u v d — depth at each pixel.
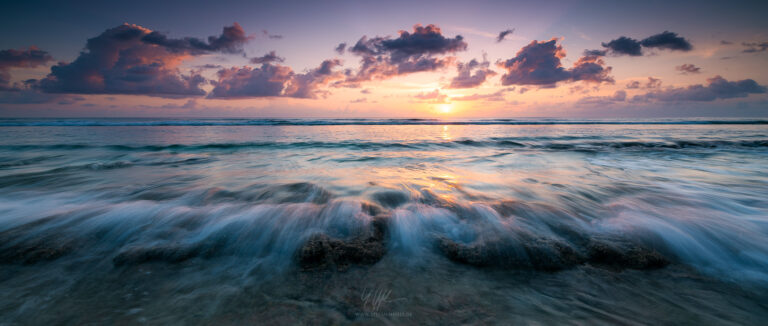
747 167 8.19
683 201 4.76
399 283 2.47
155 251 2.92
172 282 2.45
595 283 2.48
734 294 2.33
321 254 2.84
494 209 4.12
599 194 5.26
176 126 31.84
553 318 2.04
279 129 27.55
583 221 3.79
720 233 3.37
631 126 34.38
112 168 7.95
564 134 21.62
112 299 2.21
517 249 2.95
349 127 31.45
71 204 4.42
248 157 10.21
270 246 3.09
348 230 3.43
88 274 2.54
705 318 2.05
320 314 2.06
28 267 2.62
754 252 2.96
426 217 3.82
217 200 4.72
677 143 14.62
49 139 15.94
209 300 2.21
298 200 4.74
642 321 2.02
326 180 6.40
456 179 6.57
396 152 11.78
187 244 3.08
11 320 1.95
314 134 21.45
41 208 4.17
